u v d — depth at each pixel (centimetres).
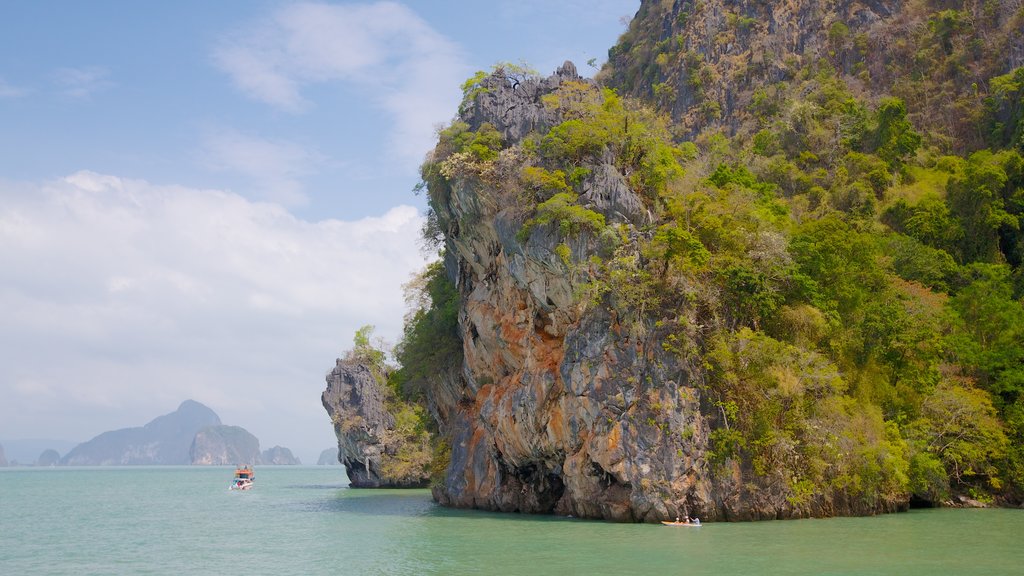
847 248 5234
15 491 10662
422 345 6488
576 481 4422
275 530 4450
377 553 3316
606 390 4272
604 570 2750
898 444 4781
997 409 5353
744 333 4412
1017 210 7075
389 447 10600
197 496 8800
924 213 6969
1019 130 7812
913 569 2706
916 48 10069
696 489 4116
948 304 5956
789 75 10788
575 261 4534
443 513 5153
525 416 4706
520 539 3591
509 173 4953
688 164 6028
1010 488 5138
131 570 3100
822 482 4388
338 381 11112
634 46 13750
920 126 9175
